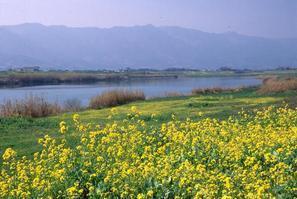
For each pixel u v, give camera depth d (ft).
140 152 44.37
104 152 41.83
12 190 32.68
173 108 96.73
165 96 141.18
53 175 34.53
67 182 34.12
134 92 123.95
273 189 32.07
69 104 110.11
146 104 109.29
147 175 33.60
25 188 33.55
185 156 41.98
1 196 33.19
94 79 420.77
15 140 61.21
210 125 54.19
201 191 29.89
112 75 465.47
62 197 32.65
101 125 72.18
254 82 354.54
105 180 32.55
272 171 34.94
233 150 41.45
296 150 42.55
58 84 325.83
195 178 33.04
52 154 40.06
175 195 31.42
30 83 337.11
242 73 649.20
